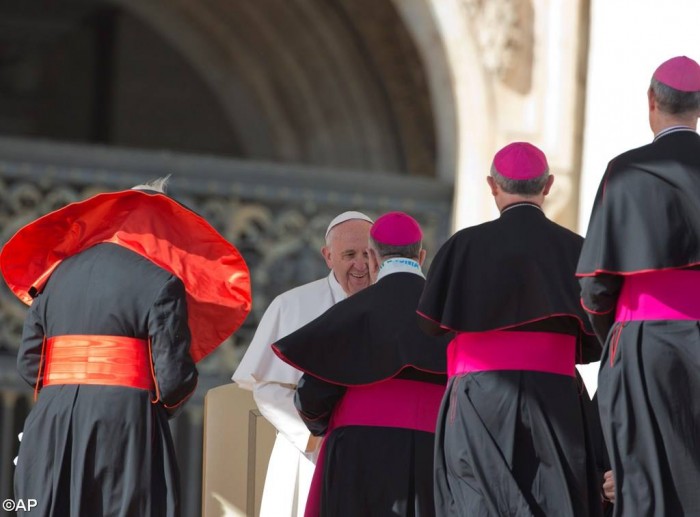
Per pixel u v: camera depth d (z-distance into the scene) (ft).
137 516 68.69
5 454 116.57
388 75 148.77
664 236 61.72
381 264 72.18
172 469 69.72
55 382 70.08
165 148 168.96
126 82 169.99
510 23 116.78
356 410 70.69
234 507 79.56
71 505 68.54
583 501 64.85
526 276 65.77
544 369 65.57
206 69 160.86
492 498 64.28
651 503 61.11
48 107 172.04
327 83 151.64
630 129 108.17
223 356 124.06
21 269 72.38
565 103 116.26
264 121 159.94
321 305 79.77
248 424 80.12
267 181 123.75
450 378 67.21
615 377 62.44
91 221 71.82
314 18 148.36
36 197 120.26
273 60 155.43
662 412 61.46
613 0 109.29
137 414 69.15
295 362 70.03
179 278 70.18
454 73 117.19
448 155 120.37
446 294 66.64
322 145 153.89
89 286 69.97
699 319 61.72
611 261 62.03
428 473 69.92
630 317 62.59
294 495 77.56
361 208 123.95
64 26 172.45
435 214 121.90
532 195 67.56
